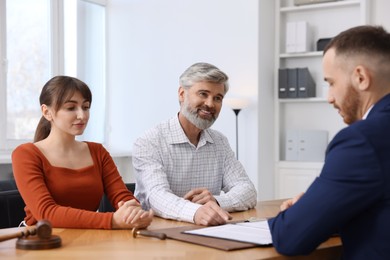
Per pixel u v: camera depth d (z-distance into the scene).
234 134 5.56
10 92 5.27
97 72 6.23
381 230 1.52
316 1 5.45
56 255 1.64
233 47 5.56
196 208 2.29
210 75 2.65
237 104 5.30
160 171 2.67
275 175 5.67
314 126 5.67
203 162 2.88
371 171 1.49
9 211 2.57
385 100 1.57
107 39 6.27
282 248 1.63
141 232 1.95
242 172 2.97
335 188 1.52
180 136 2.80
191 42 5.81
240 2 5.52
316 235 1.57
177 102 5.91
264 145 5.53
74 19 5.91
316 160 5.48
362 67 1.57
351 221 1.59
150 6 6.04
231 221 2.27
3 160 4.77
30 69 5.45
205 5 5.72
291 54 5.58
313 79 5.64
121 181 2.60
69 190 2.36
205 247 1.75
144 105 6.10
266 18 5.56
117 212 2.09
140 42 6.11
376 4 5.39
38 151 2.34
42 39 5.58
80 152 2.48
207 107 2.69
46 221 1.76
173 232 1.99
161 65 5.99
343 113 1.66
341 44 1.61
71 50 5.88
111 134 6.27
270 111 5.64
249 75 5.46
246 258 1.60
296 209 1.59
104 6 6.27
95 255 1.64
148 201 2.58
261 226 2.07
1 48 5.14
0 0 5.12
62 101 2.32
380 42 1.58
